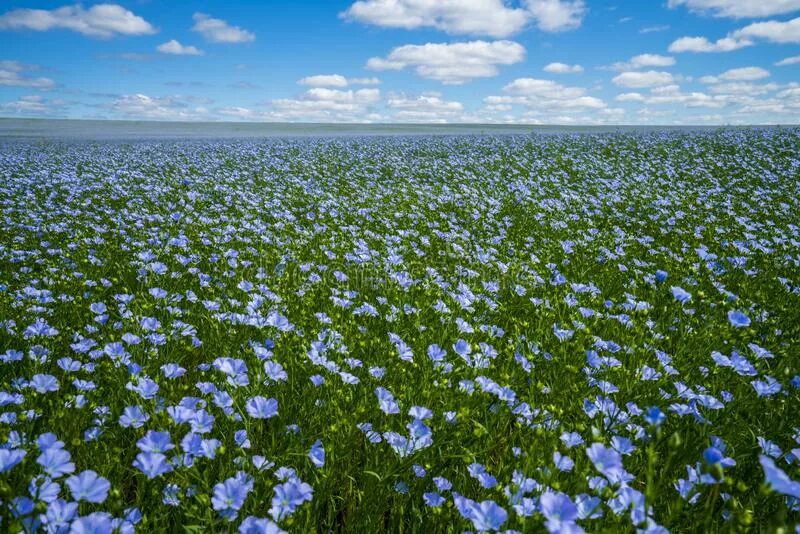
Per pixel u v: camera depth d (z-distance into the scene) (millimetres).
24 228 7242
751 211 9758
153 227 7562
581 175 14344
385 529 2168
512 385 2893
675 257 6211
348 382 2662
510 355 3031
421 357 3201
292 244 6340
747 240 7281
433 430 2471
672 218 8477
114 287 4781
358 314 3973
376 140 30062
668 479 2207
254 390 2539
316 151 21938
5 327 3365
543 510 1533
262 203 9977
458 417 2191
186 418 2156
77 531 1439
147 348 3197
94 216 8258
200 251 6180
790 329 3826
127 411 2236
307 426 2547
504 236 7324
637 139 24359
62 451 1748
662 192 11688
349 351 3059
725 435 2535
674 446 1685
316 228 7613
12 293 4129
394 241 6812
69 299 4031
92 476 1638
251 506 1961
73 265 5219
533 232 7812
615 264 6070
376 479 2164
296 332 3326
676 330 3863
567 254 6414
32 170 14523
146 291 4598
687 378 3090
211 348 3412
